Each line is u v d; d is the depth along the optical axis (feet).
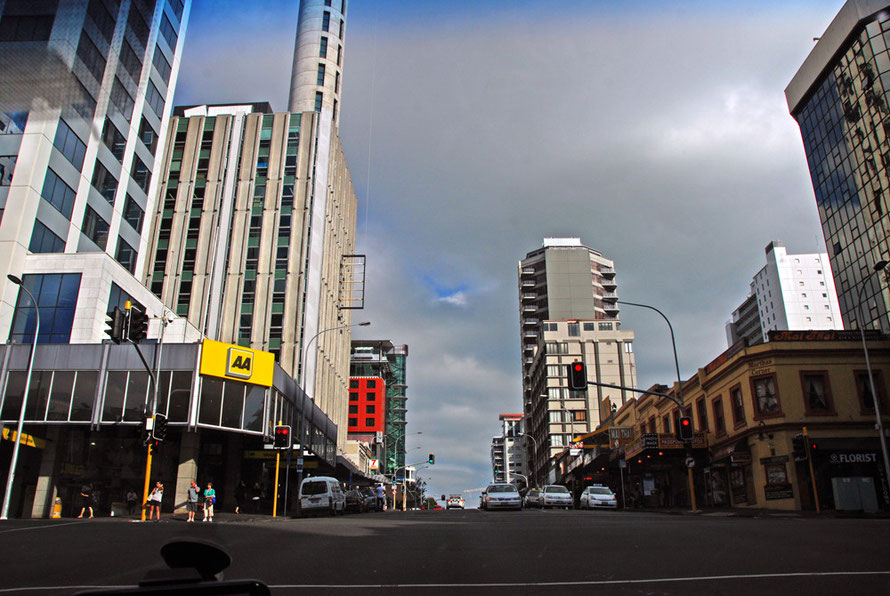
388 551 37.29
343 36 279.49
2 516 83.92
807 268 444.55
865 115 193.16
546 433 323.37
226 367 106.11
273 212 206.90
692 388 129.90
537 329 394.73
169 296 198.39
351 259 255.70
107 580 27.94
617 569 28.91
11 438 96.73
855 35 197.98
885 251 182.39
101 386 101.71
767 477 99.19
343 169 250.57
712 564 29.58
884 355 101.81
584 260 382.63
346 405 246.27
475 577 27.61
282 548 39.06
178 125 220.23
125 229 143.23
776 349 102.27
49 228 119.75
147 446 76.38
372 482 280.10
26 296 114.11
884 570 26.73
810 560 29.94
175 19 163.94
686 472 133.80
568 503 131.85
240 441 124.57
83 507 95.76
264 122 219.61
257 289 197.98
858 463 96.89
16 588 25.96
